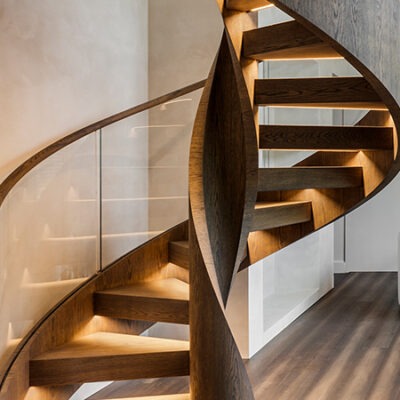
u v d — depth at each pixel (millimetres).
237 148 3527
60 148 3891
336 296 8250
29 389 3469
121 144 4371
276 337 6230
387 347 5816
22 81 4285
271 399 4520
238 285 5543
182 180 4691
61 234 3910
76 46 4828
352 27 3283
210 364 3180
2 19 4105
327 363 5359
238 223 3525
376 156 4594
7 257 3344
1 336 3281
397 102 3709
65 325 3803
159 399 3570
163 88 5824
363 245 10219
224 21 3691
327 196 4789
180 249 4312
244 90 3449
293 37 3605
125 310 3930
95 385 4809
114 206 4328
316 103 3943
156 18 5848
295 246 7836
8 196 3359
